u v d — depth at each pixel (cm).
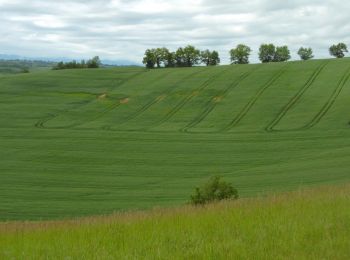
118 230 1030
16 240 1052
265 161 5456
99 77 10988
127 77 10938
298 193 1399
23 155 6041
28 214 3741
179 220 1092
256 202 1279
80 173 5262
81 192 4472
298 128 7025
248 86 9425
